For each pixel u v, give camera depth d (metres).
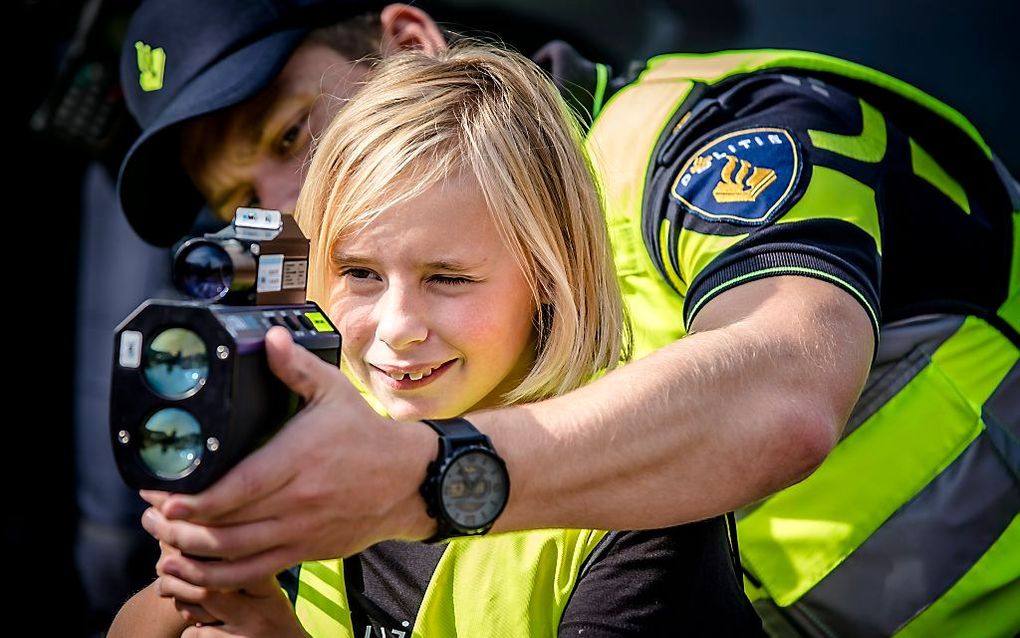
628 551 2.55
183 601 2.22
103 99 5.41
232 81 3.98
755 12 6.40
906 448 3.29
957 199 3.49
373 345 2.53
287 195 4.12
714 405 2.31
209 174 4.20
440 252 2.45
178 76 4.13
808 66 3.41
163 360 1.88
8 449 6.05
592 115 3.79
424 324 2.47
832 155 3.00
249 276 2.07
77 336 5.88
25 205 5.91
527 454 2.17
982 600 3.30
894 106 3.51
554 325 2.62
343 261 2.53
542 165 2.65
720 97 3.23
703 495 2.30
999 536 3.29
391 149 2.48
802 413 2.36
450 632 2.69
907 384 3.32
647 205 3.17
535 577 2.64
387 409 2.56
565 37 5.95
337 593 2.79
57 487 6.16
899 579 3.26
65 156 5.90
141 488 1.90
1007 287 3.51
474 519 2.11
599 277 2.74
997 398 3.36
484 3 5.78
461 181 2.49
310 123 4.05
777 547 3.29
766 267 2.70
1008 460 3.32
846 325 2.57
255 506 1.96
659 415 2.26
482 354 2.52
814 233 2.77
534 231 2.54
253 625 2.26
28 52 5.82
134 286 5.73
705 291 2.77
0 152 5.82
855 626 3.27
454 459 2.07
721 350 2.39
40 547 6.08
